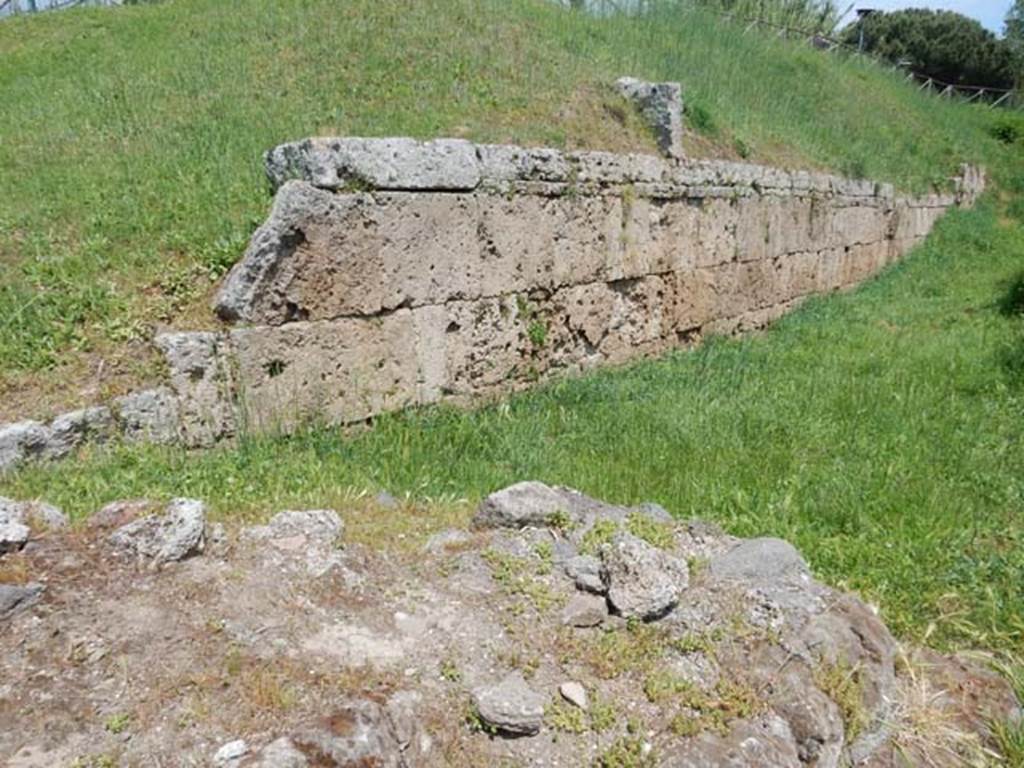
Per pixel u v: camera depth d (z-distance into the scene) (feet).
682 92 33.04
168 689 7.75
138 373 15.07
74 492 12.50
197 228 17.92
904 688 10.41
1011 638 12.04
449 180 19.57
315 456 15.69
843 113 51.11
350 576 10.04
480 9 32.60
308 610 9.33
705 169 29.27
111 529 10.18
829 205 39.37
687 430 19.12
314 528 10.85
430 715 8.09
